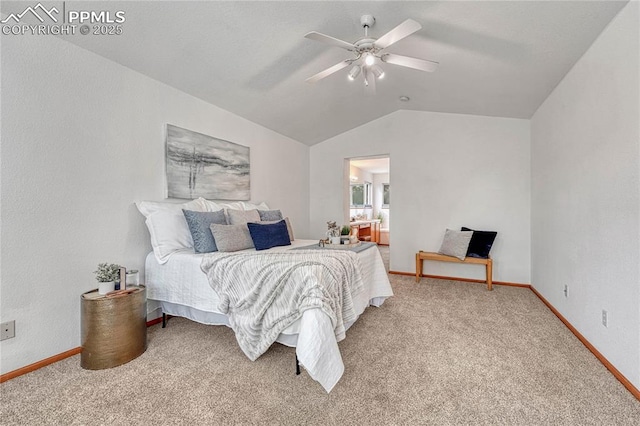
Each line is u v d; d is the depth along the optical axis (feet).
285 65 9.00
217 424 4.57
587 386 5.49
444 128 14.20
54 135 6.52
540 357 6.58
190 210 8.91
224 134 11.35
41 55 6.29
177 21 6.60
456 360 6.47
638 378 5.13
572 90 7.95
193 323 8.65
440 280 13.88
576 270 7.70
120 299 6.34
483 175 13.51
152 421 4.63
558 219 9.08
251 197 12.84
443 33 7.23
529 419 4.64
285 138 15.31
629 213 5.40
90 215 7.20
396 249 15.24
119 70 7.84
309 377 5.85
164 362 6.42
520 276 12.86
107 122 7.56
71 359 6.58
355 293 7.50
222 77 9.20
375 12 6.66
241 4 6.32
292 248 9.41
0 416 4.72
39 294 6.26
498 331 8.02
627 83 5.46
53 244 6.50
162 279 8.02
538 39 6.87
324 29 7.32
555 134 9.36
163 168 9.04
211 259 7.22
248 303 6.50
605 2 5.47
